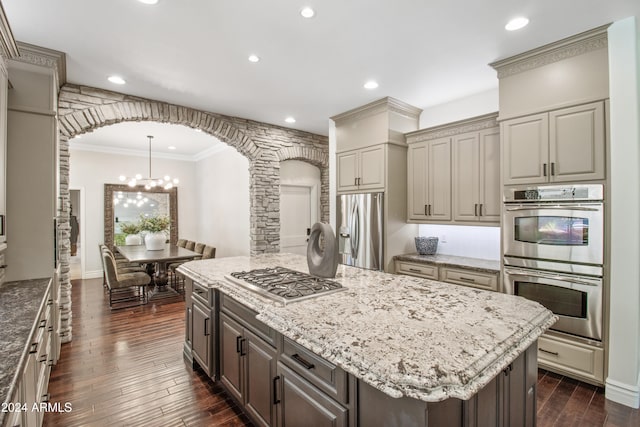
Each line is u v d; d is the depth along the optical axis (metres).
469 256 3.86
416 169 4.04
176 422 2.11
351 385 1.21
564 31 2.43
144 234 6.81
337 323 1.36
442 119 4.09
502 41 2.59
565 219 2.52
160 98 3.84
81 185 6.68
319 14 2.24
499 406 1.26
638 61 2.27
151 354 3.10
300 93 3.72
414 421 0.99
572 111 2.52
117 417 2.15
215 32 2.46
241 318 2.02
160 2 2.09
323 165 5.89
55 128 2.73
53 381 2.59
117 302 4.90
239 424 2.09
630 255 2.24
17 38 2.48
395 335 1.23
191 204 8.22
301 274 2.34
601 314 2.37
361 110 4.16
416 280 2.20
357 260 4.20
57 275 2.90
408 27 2.40
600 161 2.38
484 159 3.39
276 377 1.66
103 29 2.40
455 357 1.05
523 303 1.64
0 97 1.99
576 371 2.50
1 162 2.02
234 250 6.42
